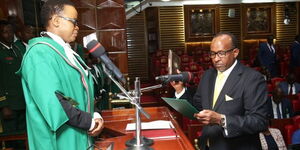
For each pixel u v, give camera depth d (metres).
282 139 3.34
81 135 1.48
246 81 1.87
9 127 3.38
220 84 2.00
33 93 1.35
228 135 1.74
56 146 1.41
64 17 1.49
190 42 12.61
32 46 1.42
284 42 12.98
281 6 12.81
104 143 1.72
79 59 1.64
